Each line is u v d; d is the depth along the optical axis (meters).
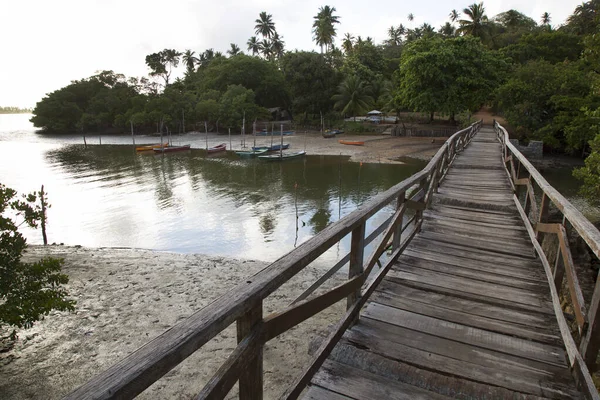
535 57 41.09
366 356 2.59
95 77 73.38
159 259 10.45
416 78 35.84
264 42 79.12
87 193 23.92
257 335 1.57
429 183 6.96
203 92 64.44
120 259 10.37
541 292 3.79
